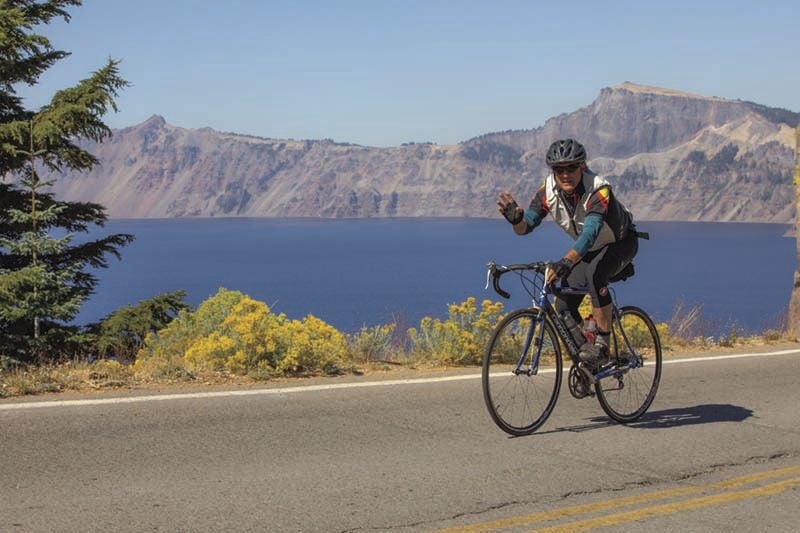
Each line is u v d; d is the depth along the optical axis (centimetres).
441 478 463
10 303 1244
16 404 604
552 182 577
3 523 371
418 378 774
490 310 945
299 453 504
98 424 555
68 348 1273
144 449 500
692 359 939
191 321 961
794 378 832
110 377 727
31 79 1444
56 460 471
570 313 597
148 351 964
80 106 1337
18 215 1323
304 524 382
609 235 578
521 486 454
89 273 1431
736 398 728
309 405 639
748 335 1255
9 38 1362
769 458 532
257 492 427
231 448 509
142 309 1333
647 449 545
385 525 385
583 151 559
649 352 985
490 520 396
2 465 459
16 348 1218
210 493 422
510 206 575
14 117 1436
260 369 774
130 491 421
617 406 623
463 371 834
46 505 396
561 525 392
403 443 537
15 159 1370
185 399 642
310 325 885
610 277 599
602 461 512
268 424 573
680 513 415
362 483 448
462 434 566
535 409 582
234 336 816
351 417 603
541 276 581
